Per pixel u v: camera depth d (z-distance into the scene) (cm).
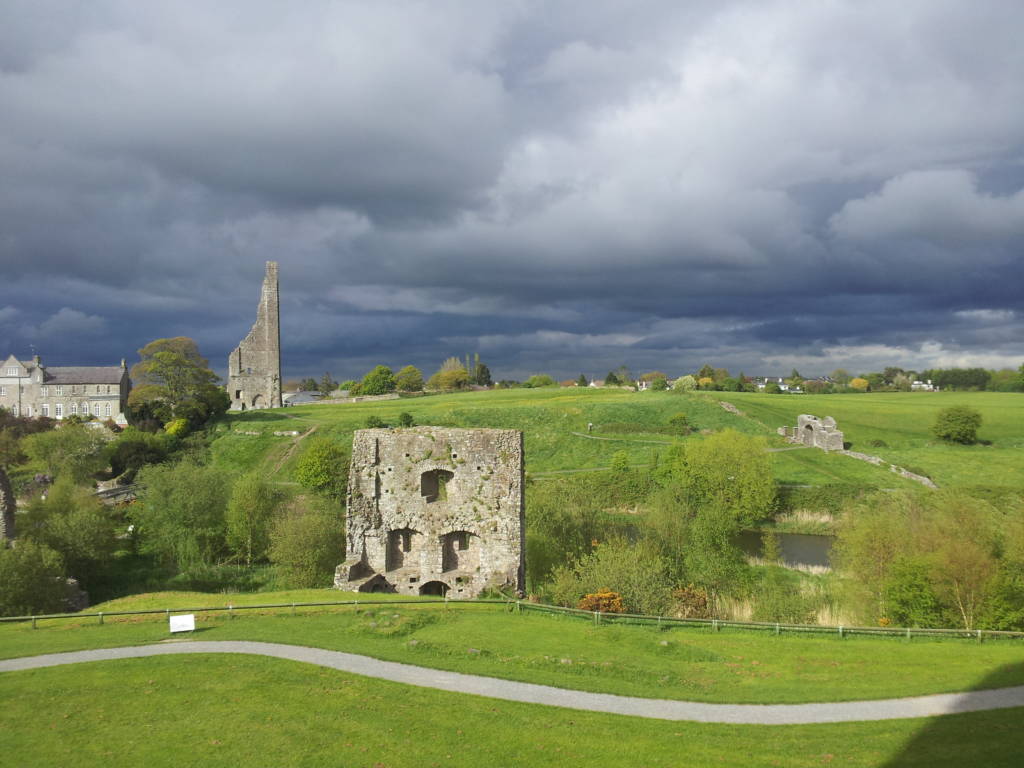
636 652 3275
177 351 12812
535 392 17138
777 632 3728
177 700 2581
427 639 3262
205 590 5878
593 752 2238
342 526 6088
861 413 13825
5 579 4281
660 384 17462
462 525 4434
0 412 12219
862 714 2561
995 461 10144
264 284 16162
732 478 8556
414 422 12094
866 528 5584
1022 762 2131
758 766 2153
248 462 10669
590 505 7444
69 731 2347
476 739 2312
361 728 2375
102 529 6050
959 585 4534
